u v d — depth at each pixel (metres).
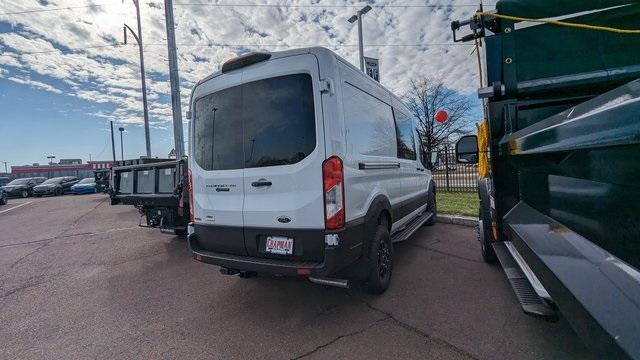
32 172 50.94
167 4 11.25
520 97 3.27
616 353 1.12
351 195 3.30
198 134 3.96
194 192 3.97
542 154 2.25
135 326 3.48
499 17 3.02
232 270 3.70
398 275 4.49
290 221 3.19
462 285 4.06
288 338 3.09
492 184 3.47
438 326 3.15
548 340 2.83
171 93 11.55
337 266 3.05
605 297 1.34
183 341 3.14
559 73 3.05
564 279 1.56
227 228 3.60
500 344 2.81
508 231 2.93
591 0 2.86
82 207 15.17
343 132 3.28
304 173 3.15
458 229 7.15
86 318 3.71
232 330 3.29
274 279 4.59
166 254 6.21
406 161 5.45
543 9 2.99
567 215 2.15
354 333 3.11
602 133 1.38
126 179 7.15
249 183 3.44
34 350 3.10
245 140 3.53
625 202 1.48
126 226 9.36
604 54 2.93
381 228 3.96
